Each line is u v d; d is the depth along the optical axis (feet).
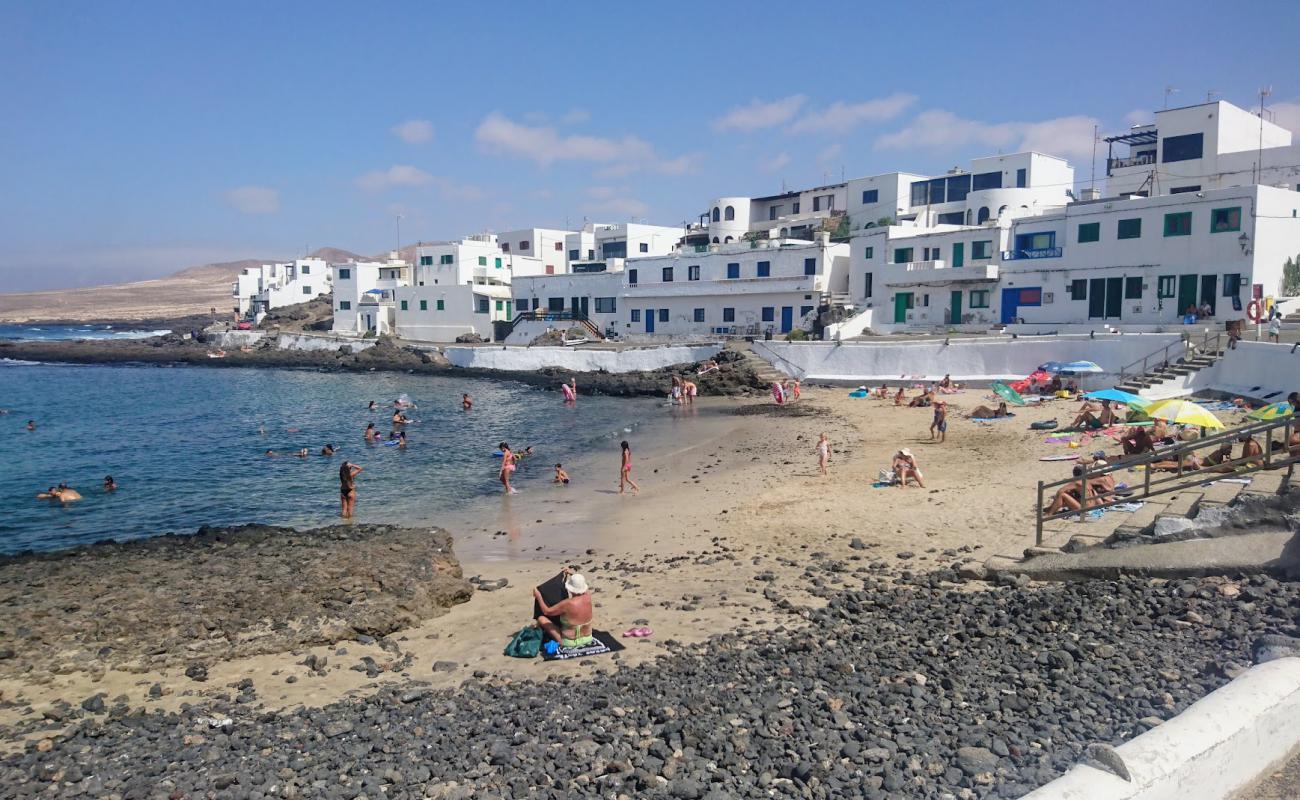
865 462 93.76
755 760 28.04
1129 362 131.23
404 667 42.52
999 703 30.89
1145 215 148.77
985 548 55.88
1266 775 20.04
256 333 345.92
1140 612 38.40
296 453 119.14
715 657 39.37
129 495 94.22
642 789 26.71
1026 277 167.22
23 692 39.01
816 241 233.76
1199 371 111.24
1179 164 185.47
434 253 311.68
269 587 51.24
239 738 33.40
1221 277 139.54
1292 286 142.00
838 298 209.36
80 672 41.32
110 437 136.87
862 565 55.62
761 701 33.12
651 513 78.74
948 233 183.52
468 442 128.57
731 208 299.17
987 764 25.89
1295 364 93.56
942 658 36.35
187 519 83.35
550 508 84.07
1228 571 40.40
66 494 91.76
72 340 449.89
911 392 149.38
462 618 50.62
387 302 323.37
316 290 414.82
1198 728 18.86
